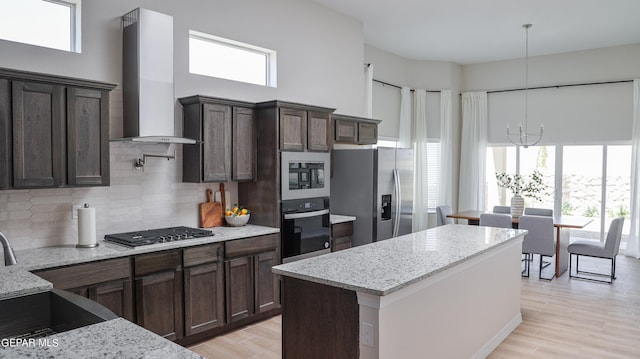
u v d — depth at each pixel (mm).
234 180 4102
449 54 7789
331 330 2314
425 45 7223
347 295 2248
